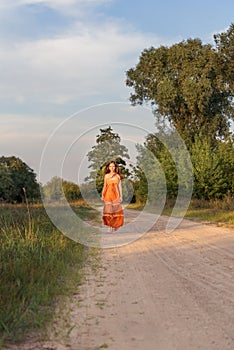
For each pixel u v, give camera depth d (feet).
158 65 126.62
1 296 18.70
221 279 24.76
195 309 19.10
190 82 122.93
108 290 22.74
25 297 19.29
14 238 31.83
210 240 41.96
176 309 19.17
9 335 15.60
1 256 26.00
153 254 34.17
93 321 17.70
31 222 38.83
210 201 91.45
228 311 18.71
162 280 24.86
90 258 32.32
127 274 26.68
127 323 17.42
